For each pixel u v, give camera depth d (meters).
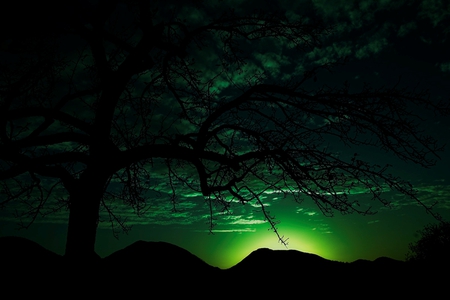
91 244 6.07
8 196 6.00
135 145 7.28
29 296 5.06
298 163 6.51
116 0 6.64
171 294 6.13
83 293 5.39
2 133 6.18
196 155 6.85
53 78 6.88
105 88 6.89
